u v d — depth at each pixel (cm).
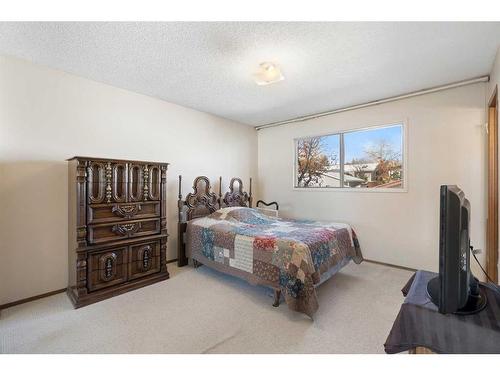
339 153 399
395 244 338
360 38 200
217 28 188
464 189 286
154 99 342
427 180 311
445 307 98
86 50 220
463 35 195
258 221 344
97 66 250
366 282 286
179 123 372
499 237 227
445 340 99
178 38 201
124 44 210
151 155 339
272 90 312
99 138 289
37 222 245
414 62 240
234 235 274
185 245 345
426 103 311
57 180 258
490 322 97
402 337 107
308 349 170
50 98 253
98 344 174
